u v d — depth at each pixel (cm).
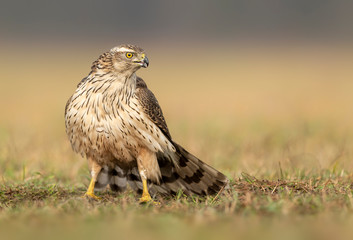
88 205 857
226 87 3912
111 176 1042
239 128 1972
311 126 1906
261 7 10900
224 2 11112
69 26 10725
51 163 1328
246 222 727
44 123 2186
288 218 747
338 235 651
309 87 3709
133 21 11319
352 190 920
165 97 3284
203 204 883
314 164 1212
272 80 4331
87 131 977
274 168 1177
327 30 10050
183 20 11238
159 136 988
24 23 10550
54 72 5072
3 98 3189
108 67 966
